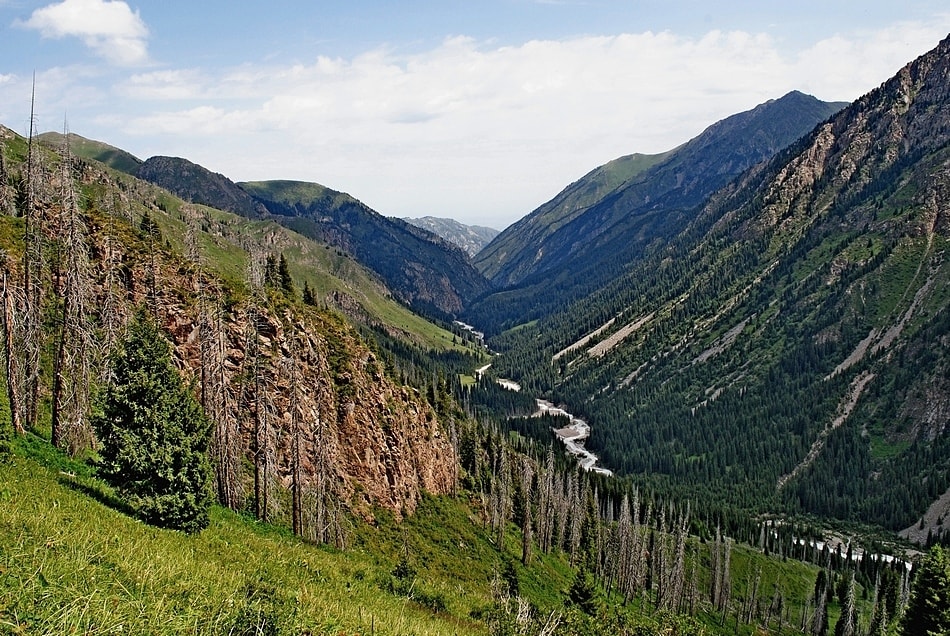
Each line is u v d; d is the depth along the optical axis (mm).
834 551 176000
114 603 13148
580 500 131500
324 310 91438
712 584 133125
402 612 26781
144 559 19359
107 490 33906
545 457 182750
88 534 20266
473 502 102562
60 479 30984
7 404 40688
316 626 16188
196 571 20609
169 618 13352
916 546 178500
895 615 113125
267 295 73438
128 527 26016
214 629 13578
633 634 34250
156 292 59438
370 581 34031
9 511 19344
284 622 15055
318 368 71750
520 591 76375
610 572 113312
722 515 180375
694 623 39969
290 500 59344
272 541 38125
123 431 30391
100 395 31203
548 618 27438
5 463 28828
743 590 140500
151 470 30297
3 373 43188
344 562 39781
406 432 89688
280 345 66438
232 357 61156
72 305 38656
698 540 156125
